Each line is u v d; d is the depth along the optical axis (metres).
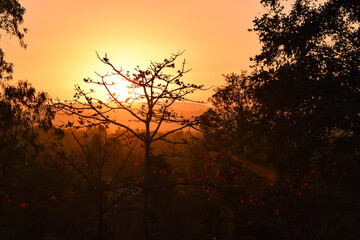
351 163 26.22
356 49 24.77
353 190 22.80
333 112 23.64
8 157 33.34
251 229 21.58
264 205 20.66
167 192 22.48
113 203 11.92
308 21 25.25
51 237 21.19
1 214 24.00
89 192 12.20
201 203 21.69
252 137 26.25
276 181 22.05
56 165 12.80
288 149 25.06
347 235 18.75
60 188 23.86
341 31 25.42
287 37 25.67
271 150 25.08
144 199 11.70
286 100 24.69
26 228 22.91
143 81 11.32
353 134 25.92
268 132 25.69
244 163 22.56
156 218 22.23
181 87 11.49
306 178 24.77
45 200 23.97
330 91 23.73
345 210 20.20
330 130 24.94
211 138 19.66
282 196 20.88
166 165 21.84
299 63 25.66
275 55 26.94
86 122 11.92
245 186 20.95
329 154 25.67
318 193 20.88
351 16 25.38
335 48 25.16
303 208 20.14
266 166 22.98
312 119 24.56
